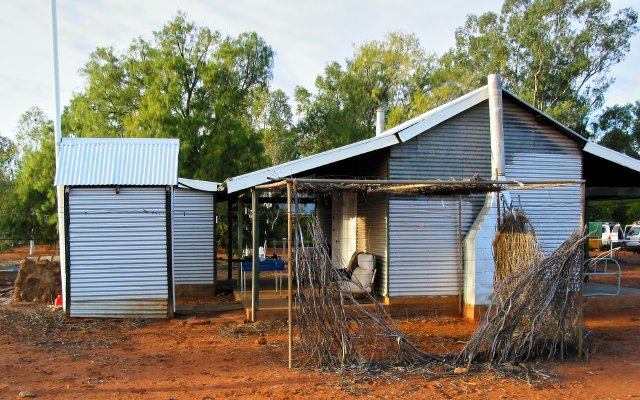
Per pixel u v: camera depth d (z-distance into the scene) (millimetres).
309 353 6934
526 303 7164
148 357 7453
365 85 34344
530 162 11172
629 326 9914
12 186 32719
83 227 9922
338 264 13328
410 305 10586
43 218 24312
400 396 5855
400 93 34656
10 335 8742
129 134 22219
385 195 10641
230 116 23641
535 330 7262
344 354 6855
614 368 7074
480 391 6062
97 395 5801
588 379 6578
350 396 5820
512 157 11094
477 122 10969
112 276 9992
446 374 6629
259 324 9664
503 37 36781
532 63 34969
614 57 35312
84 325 9531
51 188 23422
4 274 16062
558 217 11273
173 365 7043
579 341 7578
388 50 34344
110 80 24797
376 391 6008
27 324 9539
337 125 32156
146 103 22547
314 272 6926
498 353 7121
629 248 28359
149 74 24547
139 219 10070
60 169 9867
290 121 39500
